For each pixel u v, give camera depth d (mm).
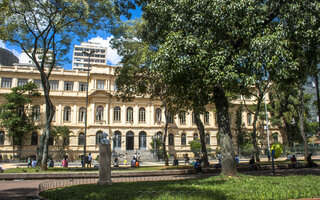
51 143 45906
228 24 12781
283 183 10484
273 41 12078
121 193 8898
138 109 50375
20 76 46531
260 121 51250
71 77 49438
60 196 8719
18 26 20703
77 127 47906
